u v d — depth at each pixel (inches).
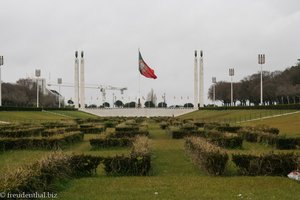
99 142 1449.3
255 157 844.6
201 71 6087.6
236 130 2030.0
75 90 6333.7
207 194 649.6
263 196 634.2
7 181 560.7
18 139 1390.3
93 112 6122.1
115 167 844.0
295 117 3120.1
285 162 831.7
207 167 857.5
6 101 6771.7
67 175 780.0
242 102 7588.6
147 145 1042.7
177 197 630.5
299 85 5516.7
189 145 1198.3
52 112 5275.6
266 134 1533.0
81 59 6250.0
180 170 936.3
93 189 695.1
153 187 710.5
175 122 2859.3
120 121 3403.1
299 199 615.8
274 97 6323.8
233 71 5787.4
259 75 7057.1
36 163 679.7
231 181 764.6
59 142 1408.7
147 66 5128.0
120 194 655.8
